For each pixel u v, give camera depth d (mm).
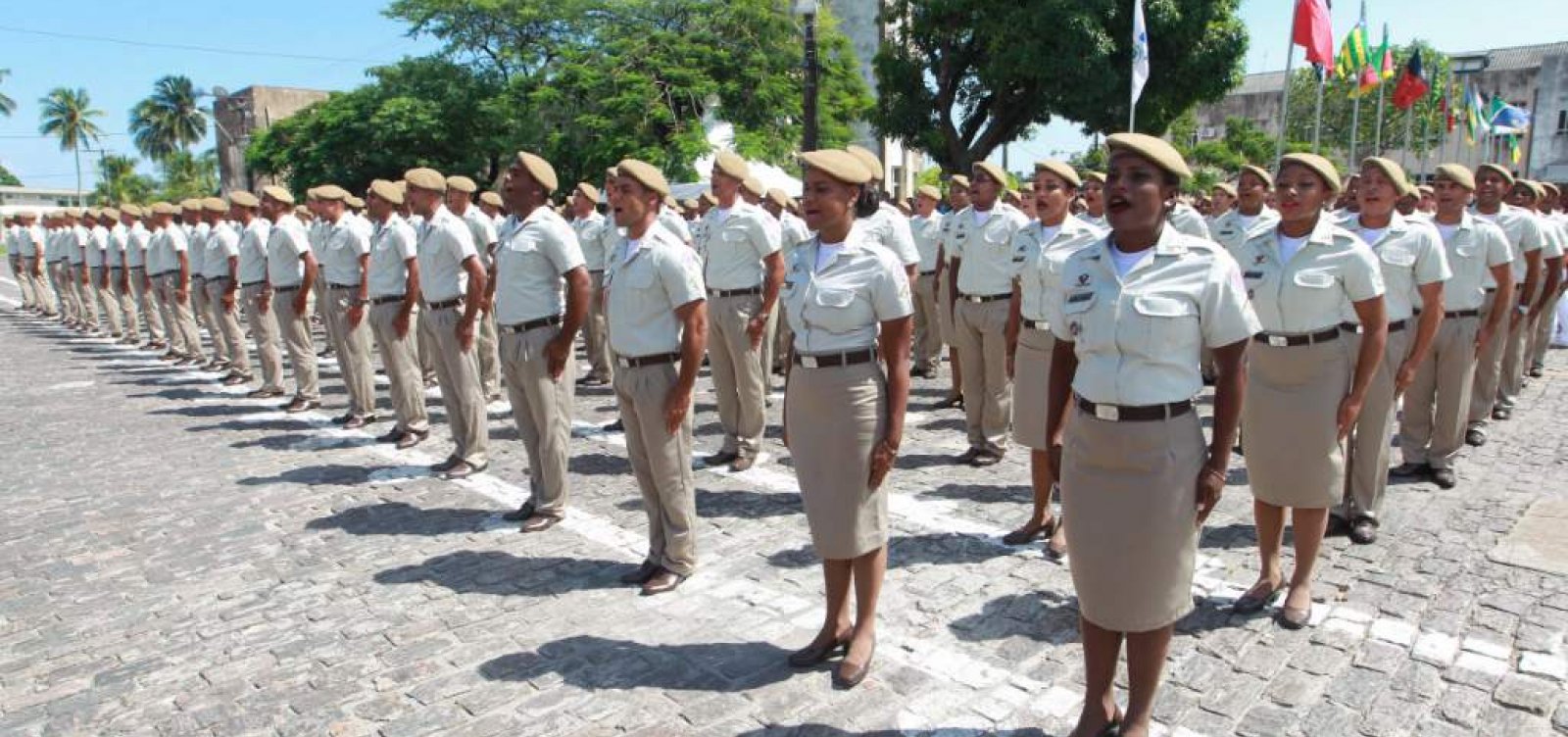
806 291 3383
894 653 3783
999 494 5828
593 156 22734
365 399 8047
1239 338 2695
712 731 3246
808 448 3430
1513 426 7391
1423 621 3936
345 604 4398
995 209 6121
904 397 3377
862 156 4020
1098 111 21281
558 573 4719
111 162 73562
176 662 3865
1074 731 3072
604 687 3566
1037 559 4758
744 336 6375
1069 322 2881
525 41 28344
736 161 6508
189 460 7141
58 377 11047
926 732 3217
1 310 18984
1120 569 2795
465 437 6465
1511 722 3162
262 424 8305
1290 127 38719
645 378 4305
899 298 3295
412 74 30172
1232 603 4176
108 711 3488
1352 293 3777
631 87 22312
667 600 4371
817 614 4180
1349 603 4145
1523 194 7891
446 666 3754
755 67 22797
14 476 6789
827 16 23891
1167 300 2654
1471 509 5367
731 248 6379
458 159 30406
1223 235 7512
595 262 9547
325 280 8016
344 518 5648
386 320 7078
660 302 4266
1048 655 3748
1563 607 4027
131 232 12789
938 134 23750
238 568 4887
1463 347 5629
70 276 15602
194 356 11578
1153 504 2725
